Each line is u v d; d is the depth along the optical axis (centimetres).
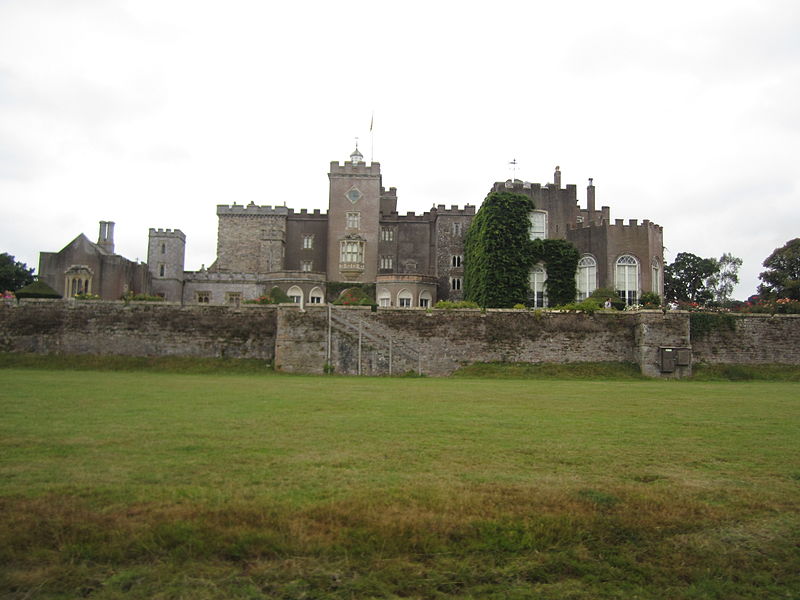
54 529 643
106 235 6538
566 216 5316
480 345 3381
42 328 3391
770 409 1642
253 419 1313
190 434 1116
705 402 1831
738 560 639
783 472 902
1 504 704
